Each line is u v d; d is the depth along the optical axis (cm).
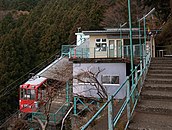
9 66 2797
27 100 1866
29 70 3111
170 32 2034
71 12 4459
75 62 1487
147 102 612
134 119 509
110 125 350
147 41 1806
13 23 5253
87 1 4406
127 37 1873
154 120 500
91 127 599
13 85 2648
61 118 1482
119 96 1380
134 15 2897
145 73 854
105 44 1952
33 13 5453
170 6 2123
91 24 3747
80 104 1482
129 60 1356
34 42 3831
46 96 1538
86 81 1417
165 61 1130
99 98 1367
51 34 3847
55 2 5522
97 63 1447
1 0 8194
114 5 3519
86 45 2150
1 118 2347
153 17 2662
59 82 1708
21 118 1666
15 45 3045
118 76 1407
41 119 1497
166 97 631
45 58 3594
